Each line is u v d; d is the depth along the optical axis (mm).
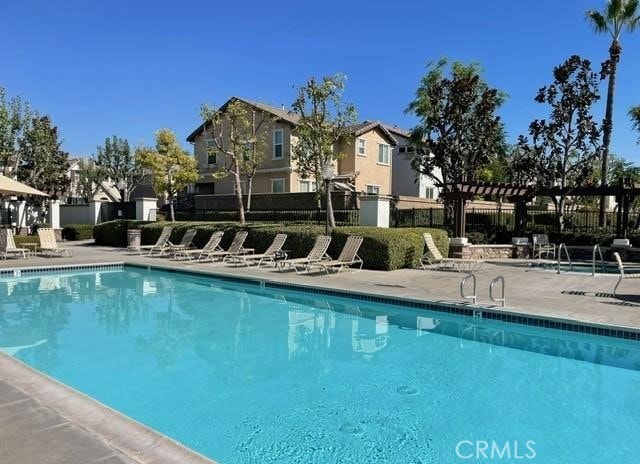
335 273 13969
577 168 21734
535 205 32438
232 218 26172
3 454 3152
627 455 4105
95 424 3646
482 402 5297
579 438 4430
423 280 12461
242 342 7816
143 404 5273
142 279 14500
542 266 16219
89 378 6105
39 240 19844
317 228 16766
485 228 22062
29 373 4801
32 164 28891
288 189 28906
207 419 4879
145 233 22578
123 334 8289
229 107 22328
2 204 28266
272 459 4062
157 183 29203
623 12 22344
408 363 6719
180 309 10352
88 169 42000
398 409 5121
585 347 7465
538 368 6473
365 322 9180
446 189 19844
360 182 30750
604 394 5520
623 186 19156
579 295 10141
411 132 26578
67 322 9125
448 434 4520
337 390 5680
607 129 22172
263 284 12570
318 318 9508
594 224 23969
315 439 4418
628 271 14133
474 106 23422
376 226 17578
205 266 15570
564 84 21312
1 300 11234
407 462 4012
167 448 3285
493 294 10242
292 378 6125
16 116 27297
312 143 21125
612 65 22812
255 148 25641
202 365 6641
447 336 8133
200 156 33219
